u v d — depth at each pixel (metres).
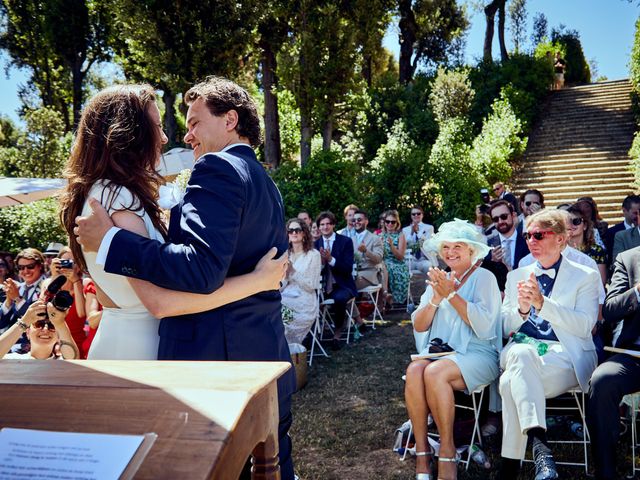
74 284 4.68
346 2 15.40
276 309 2.06
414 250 10.27
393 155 15.64
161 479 0.95
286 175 12.95
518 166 17.56
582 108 20.81
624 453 3.80
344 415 4.72
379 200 15.29
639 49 17.67
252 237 1.90
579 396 3.76
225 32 15.15
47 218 12.02
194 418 1.09
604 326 4.28
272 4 15.25
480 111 21.55
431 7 27.48
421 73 25.80
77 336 4.66
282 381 2.04
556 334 3.59
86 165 1.89
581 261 4.00
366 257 8.34
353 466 3.81
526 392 3.28
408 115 21.73
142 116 1.95
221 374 1.33
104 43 24.80
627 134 17.91
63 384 1.24
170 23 15.23
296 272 6.21
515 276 3.99
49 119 17.61
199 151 2.14
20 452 1.03
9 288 5.34
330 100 14.78
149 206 1.90
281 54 15.20
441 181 14.90
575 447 3.94
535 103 21.12
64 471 0.98
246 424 1.17
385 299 8.70
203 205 1.73
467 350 3.66
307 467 3.81
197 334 1.85
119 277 1.87
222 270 1.69
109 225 1.72
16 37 25.98
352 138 22.03
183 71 15.12
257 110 2.17
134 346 1.94
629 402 3.57
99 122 1.91
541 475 3.07
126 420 1.09
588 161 16.61
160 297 1.72
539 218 3.82
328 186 12.41
